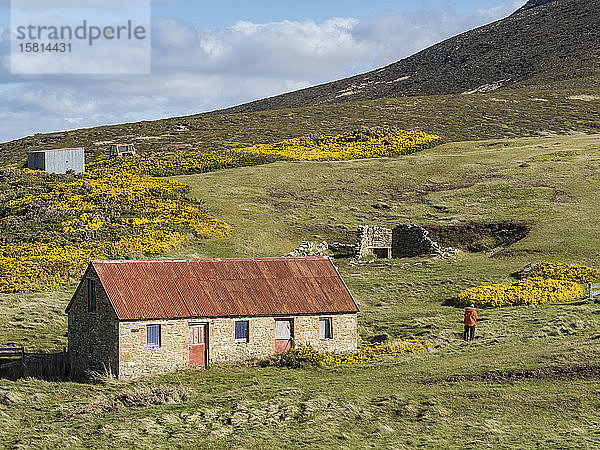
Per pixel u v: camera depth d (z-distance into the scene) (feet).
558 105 525.34
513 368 118.73
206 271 144.46
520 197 275.59
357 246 232.73
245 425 100.63
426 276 208.03
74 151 312.71
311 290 146.72
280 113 524.52
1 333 154.10
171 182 289.94
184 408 108.68
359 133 401.08
